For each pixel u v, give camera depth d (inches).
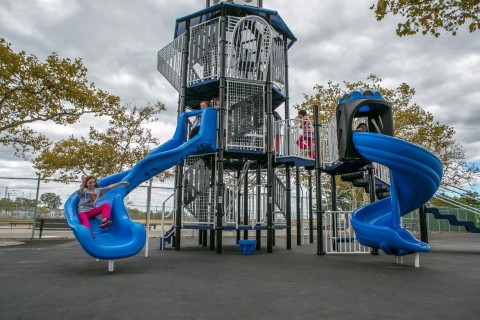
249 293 163.0
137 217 716.7
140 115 833.5
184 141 419.8
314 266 264.7
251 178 577.6
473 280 203.2
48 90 503.2
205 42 423.8
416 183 272.1
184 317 121.4
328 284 188.1
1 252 360.8
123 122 818.2
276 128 415.8
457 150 935.7
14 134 583.5
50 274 219.1
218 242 362.6
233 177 561.3
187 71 435.2
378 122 329.1
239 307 136.0
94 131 814.5
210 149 389.7
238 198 456.4
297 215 514.6
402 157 257.4
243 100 393.7
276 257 331.0
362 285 185.5
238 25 395.2
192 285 183.5
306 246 479.5
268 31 404.8
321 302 144.9
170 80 474.0
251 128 390.3
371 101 301.4
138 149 826.2
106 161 799.7
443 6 224.1
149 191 335.3
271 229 382.0
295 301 146.6
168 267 256.2
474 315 124.8
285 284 187.9
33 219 570.3
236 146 382.6
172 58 472.4
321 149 398.0
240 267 257.6
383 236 269.0
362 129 346.9
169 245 479.5
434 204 1282.0
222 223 374.6
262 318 120.5
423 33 240.2
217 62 418.6
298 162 402.9
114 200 285.3
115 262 285.1
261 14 435.2
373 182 387.2
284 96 462.3
